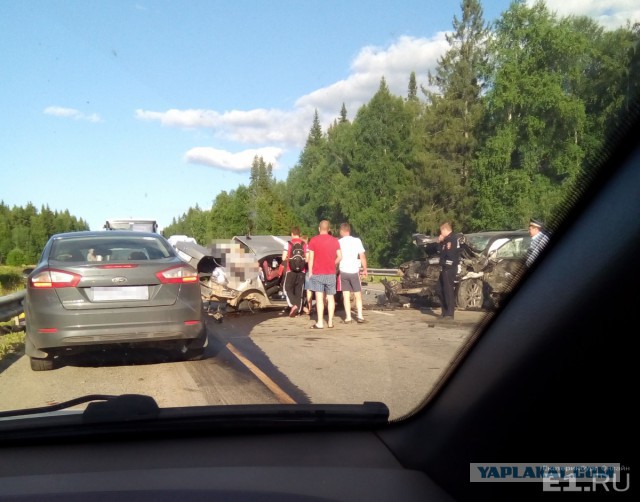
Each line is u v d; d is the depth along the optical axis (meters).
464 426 2.82
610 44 14.73
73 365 7.20
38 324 6.39
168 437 3.17
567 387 2.46
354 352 8.03
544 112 22.56
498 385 2.77
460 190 41.94
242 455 2.99
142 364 7.22
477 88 43.09
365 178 54.12
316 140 85.06
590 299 2.51
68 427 3.04
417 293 14.05
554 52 22.09
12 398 5.66
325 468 2.85
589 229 2.68
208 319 11.93
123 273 6.58
